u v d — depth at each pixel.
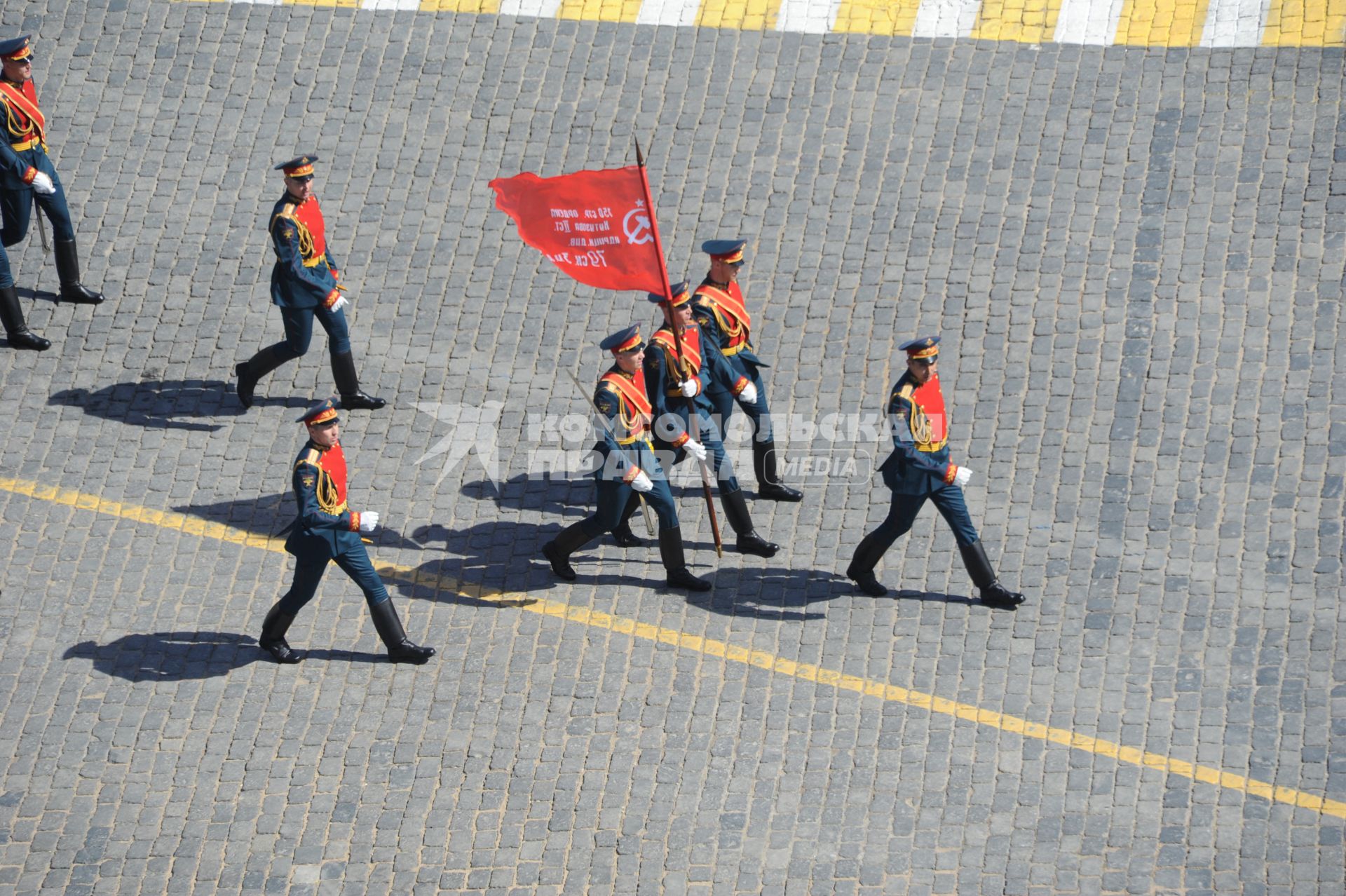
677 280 58.81
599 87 65.56
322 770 46.09
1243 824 43.38
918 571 50.59
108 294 59.94
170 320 59.09
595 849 43.84
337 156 63.81
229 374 57.44
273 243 55.25
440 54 67.06
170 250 61.22
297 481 45.81
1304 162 60.31
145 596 50.94
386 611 47.84
